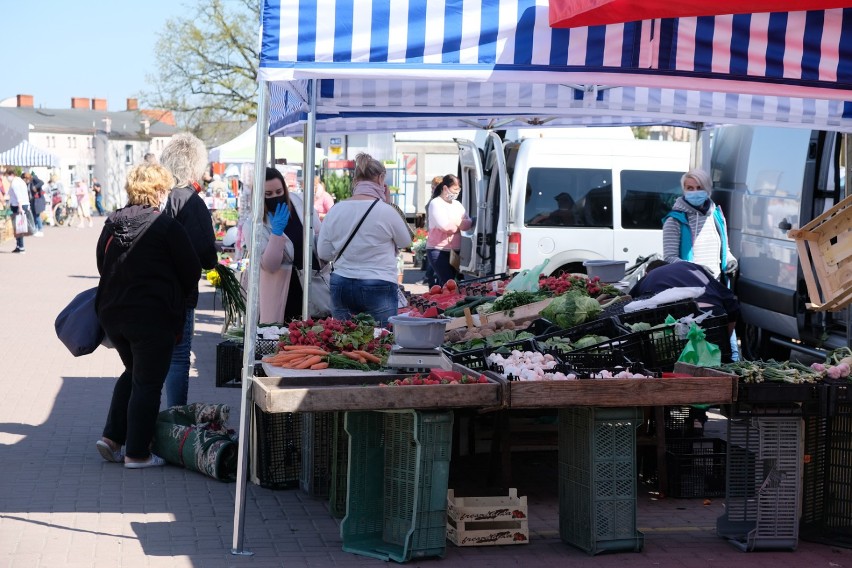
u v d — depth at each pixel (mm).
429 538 5160
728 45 5711
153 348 6727
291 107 8984
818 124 7773
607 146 13148
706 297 7324
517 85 7984
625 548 5348
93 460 7051
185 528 5629
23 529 5508
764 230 10758
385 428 5332
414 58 5395
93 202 71688
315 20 5266
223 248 15539
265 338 6859
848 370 5422
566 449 5484
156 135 101562
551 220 13008
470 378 5223
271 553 5250
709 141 12273
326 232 7891
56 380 10016
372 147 22688
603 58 5582
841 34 5789
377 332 6574
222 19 43688
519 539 5500
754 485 5484
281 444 6559
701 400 5215
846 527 5559
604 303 7852
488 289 9914
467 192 15484
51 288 18766
